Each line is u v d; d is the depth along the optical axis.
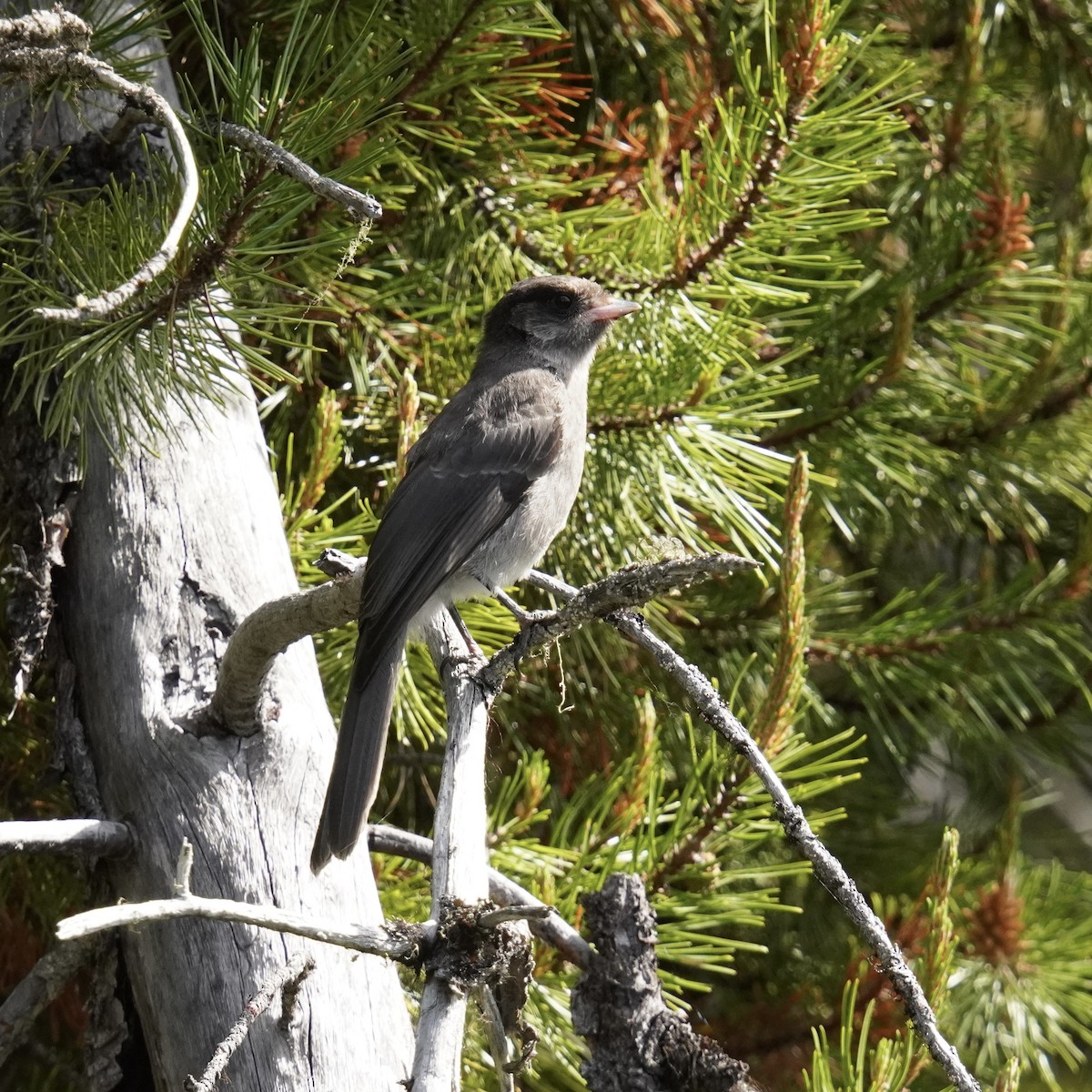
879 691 12.26
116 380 6.82
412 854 7.31
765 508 10.78
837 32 10.60
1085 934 10.57
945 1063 5.28
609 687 11.04
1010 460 11.69
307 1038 6.00
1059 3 12.91
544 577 7.82
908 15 12.75
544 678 10.74
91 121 7.91
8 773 9.49
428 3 9.14
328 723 7.20
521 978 5.36
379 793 10.92
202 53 10.20
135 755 6.78
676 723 11.00
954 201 11.45
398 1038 6.24
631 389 9.39
